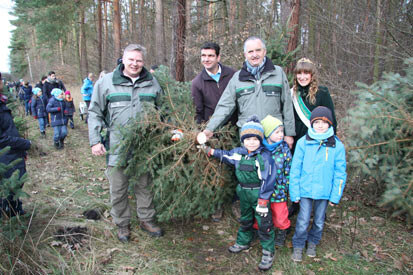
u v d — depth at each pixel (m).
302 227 2.81
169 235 3.31
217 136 3.24
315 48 11.79
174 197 3.05
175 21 7.97
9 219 2.80
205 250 3.06
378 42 8.23
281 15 9.06
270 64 3.04
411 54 7.25
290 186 2.84
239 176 2.79
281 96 3.10
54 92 6.94
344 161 2.72
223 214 3.76
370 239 3.17
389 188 2.65
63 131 7.12
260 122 2.83
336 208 3.84
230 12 11.74
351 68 10.05
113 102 2.94
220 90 3.52
